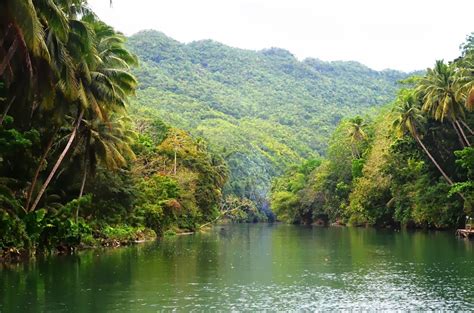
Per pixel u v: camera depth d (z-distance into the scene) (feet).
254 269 112.16
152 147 264.93
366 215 298.35
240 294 84.17
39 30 87.10
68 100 126.11
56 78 112.16
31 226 124.67
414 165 247.50
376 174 282.36
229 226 381.40
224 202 442.91
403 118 225.76
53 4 94.84
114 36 145.59
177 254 143.95
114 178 176.76
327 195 370.53
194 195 275.80
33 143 128.47
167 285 91.61
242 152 568.82
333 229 301.02
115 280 96.73
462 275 101.81
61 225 137.18
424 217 234.58
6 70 112.57
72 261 124.16
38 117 136.15
